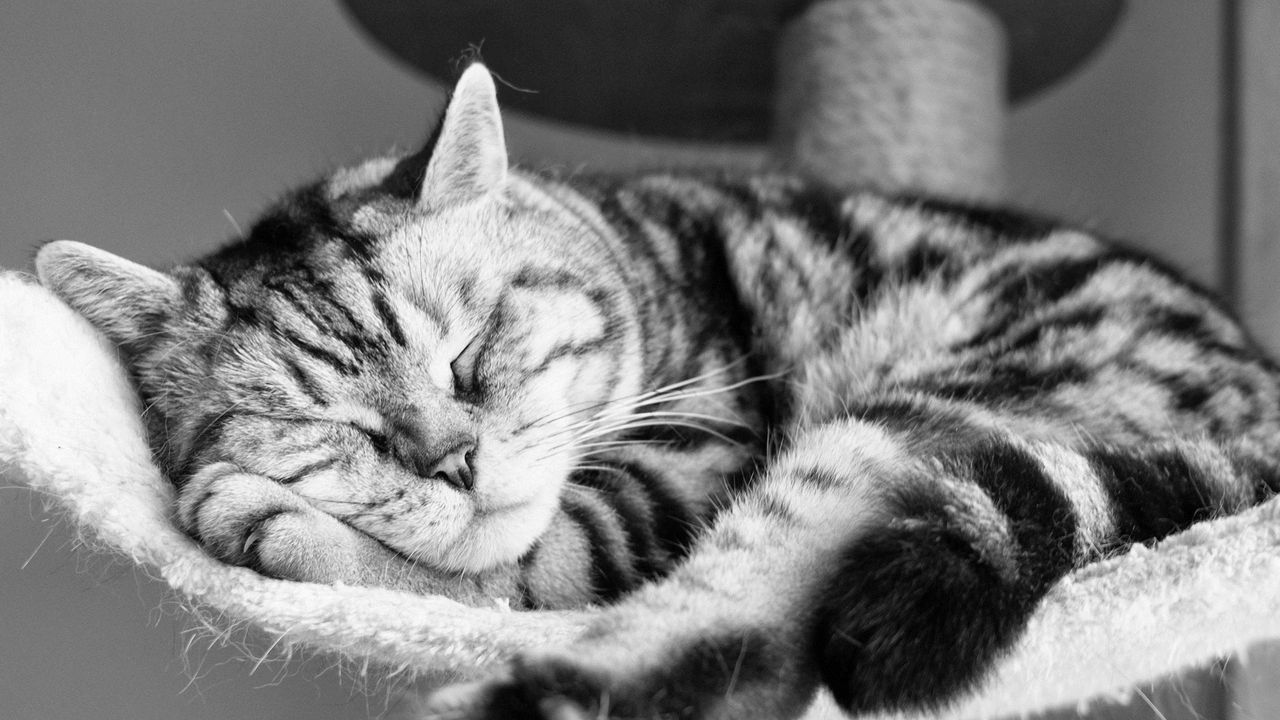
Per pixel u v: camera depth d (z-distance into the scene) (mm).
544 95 904
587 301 578
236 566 493
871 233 642
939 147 800
